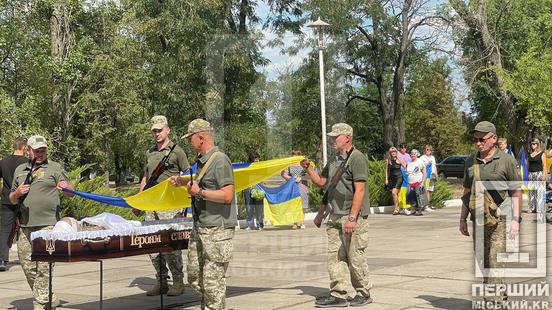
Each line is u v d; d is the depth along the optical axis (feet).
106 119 104.88
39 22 81.87
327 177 26.08
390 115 135.64
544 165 58.13
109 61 97.66
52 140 77.92
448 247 42.80
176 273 29.63
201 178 22.34
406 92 159.43
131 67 100.89
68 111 90.12
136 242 24.43
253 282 31.68
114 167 141.90
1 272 38.83
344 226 25.25
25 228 26.66
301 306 26.02
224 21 81.97
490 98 139.03
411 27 129.29
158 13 88.38
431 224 58.85
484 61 119.34
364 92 157.79
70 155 83.71
